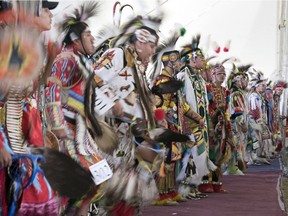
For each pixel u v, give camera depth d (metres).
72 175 3.15
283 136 14.98
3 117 3.16
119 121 4.38
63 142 4.02
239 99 9.77
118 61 4.35
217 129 7.57
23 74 3.05
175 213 5.70
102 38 4.83
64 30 4.09
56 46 3.43
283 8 16.67
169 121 6.13
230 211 5.94
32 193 3.25
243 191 7.72
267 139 12.84
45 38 3.30
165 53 5.95
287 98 18.86
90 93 4.09
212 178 7.62
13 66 3.02
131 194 4.20
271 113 14.43
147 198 4.35
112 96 4.29
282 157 13.88
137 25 4.52
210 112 7.59
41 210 3.26
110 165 4.22
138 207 4.29
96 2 4.22
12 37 3.03
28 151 3.18
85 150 4.02
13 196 3.13
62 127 3.83
